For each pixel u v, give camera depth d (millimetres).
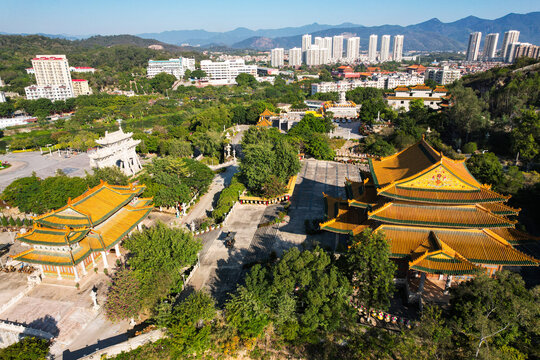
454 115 113938
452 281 46562
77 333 43969
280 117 161625
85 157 134750
